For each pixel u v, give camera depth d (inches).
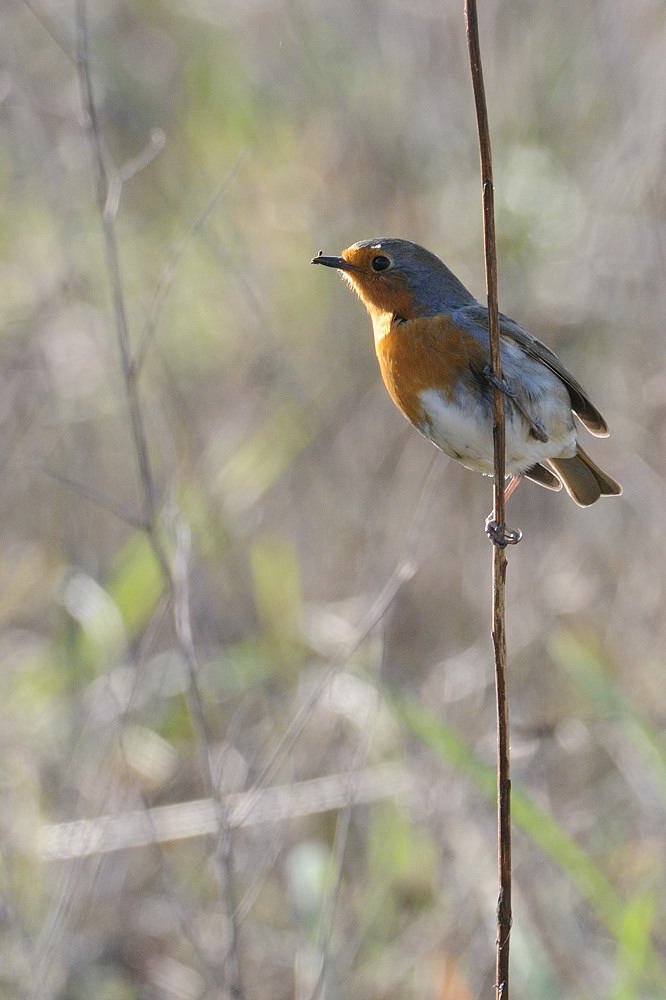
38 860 387.2
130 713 418.0
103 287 543.8
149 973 388.2
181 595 339.9
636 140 515.2
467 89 553.9
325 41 584.7
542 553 488.7
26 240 553.9
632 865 392.8
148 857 415.8
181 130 597.9
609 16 542.9
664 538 471.5
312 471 524.7
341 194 561.0
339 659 366.9
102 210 343.3
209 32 613.3
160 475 504.1
